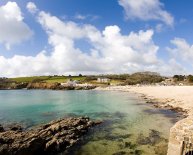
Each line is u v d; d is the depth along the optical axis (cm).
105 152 1964
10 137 1886
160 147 2016
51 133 2292
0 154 1591
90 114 3938
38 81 19362
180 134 1477
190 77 16125
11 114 4053
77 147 2098
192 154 1433
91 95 9188
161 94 7131
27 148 1753
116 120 3328
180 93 6694
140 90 11012
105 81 19850
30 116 3791
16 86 16725
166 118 3416
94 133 2570
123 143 2194
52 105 5469
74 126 2675
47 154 1914
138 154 1894
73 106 5181
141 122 3147
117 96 8212
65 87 15688
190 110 3859
